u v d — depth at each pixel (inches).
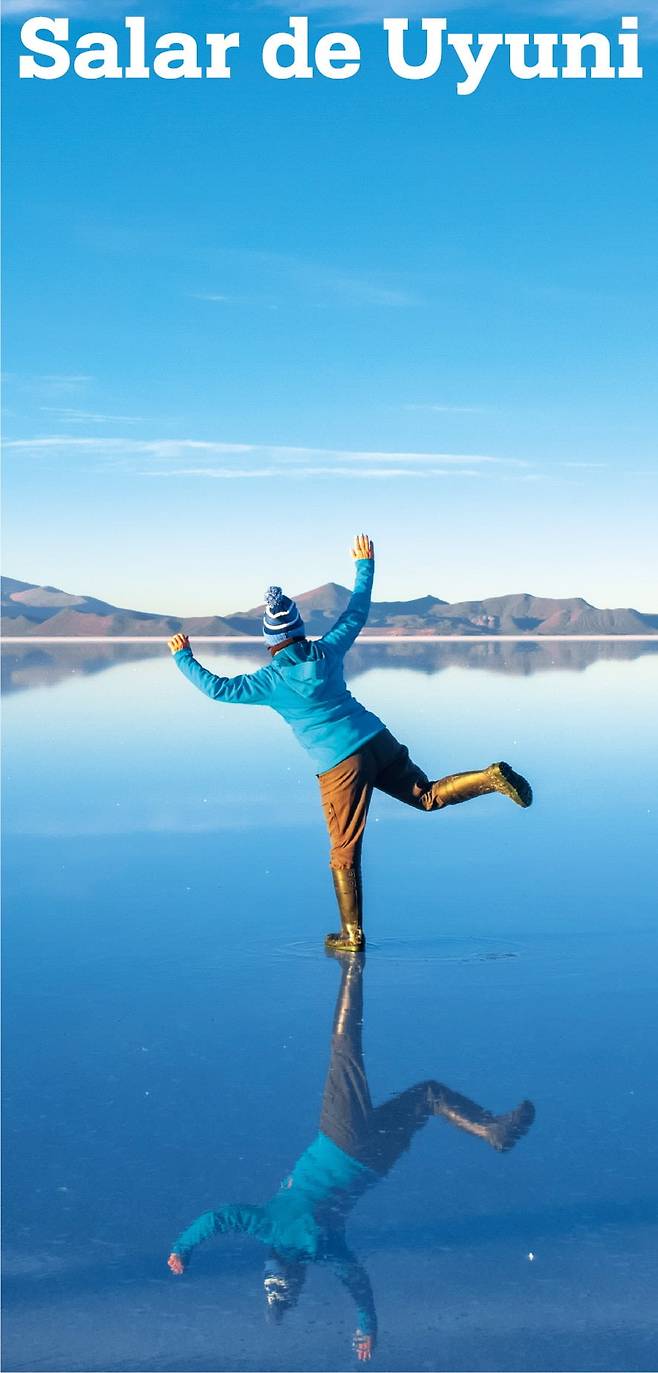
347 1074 140.3
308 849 284.2
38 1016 162.9
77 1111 129.4
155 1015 163.2
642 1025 157.6
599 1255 98.8
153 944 200.1
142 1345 87.5
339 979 180.1
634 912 220.4
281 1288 94.0
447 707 629.3
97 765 433.7
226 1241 101.4
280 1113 128.6
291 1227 102.9
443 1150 119.1
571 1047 149.3
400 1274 96.6
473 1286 94.5
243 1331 89.0
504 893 237.5
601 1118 126.7
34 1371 84.8
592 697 721.0
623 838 294.2
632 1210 106.3
